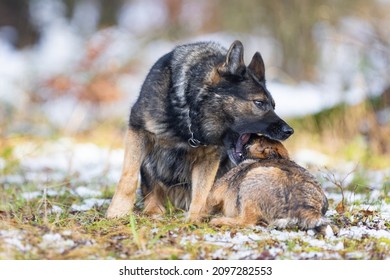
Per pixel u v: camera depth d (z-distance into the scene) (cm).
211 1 3969
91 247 975
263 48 3294
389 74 2338
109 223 1152
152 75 1292
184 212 1316
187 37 3931
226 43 3425
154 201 1348
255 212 1112
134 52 3297
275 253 980
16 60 3469
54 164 1988
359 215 1224
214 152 1288
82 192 1515
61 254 951
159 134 1275
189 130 1254
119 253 977
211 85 1241
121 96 2855
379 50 2397
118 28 3812
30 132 2506
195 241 1031
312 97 2584
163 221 1192
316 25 3006
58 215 1139
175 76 1259
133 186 1281
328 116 2317
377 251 1005
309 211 1080
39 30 4181
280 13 3089
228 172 1233
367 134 2253
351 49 2680
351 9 2761
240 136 1249
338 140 2259
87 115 2806
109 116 2780
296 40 3061
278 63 3164
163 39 3859
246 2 3253
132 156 1288
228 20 3412
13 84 2838
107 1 4384
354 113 2284
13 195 1498
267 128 1227
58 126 2680
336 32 2695
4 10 4159
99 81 2831
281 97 2603
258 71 1295
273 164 1160
